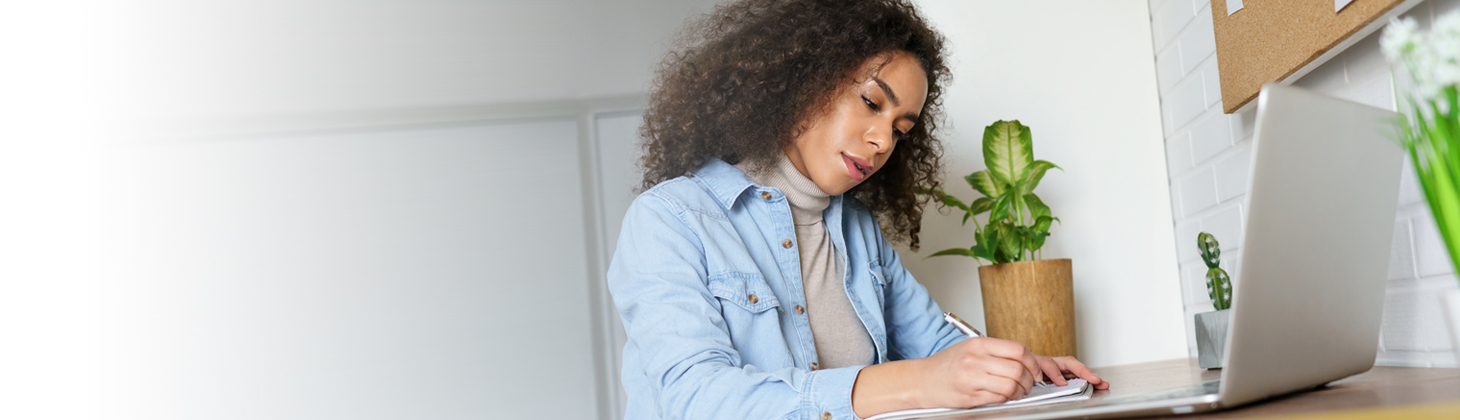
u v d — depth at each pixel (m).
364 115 3.10
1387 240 0.70
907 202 1.55
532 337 3.00
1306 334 0.61
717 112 1.29
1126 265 1.73
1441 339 0.99
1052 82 1.78
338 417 2.96
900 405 0.75
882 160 1.22
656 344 0.95
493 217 3.07
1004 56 1.79
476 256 3.05
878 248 1.43
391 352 3.00
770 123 1.23
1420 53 0.54
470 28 3.02
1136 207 1.75
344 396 2.97
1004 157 1.54
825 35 1.20
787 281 1.19
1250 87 1.29
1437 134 0.56
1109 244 1.74
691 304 0.99
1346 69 1.10
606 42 3.03
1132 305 1.72
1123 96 1.77
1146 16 1.79
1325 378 0.69
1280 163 0.52
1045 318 1.47
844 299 1.27
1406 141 0.59
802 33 1.21
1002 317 1.50
